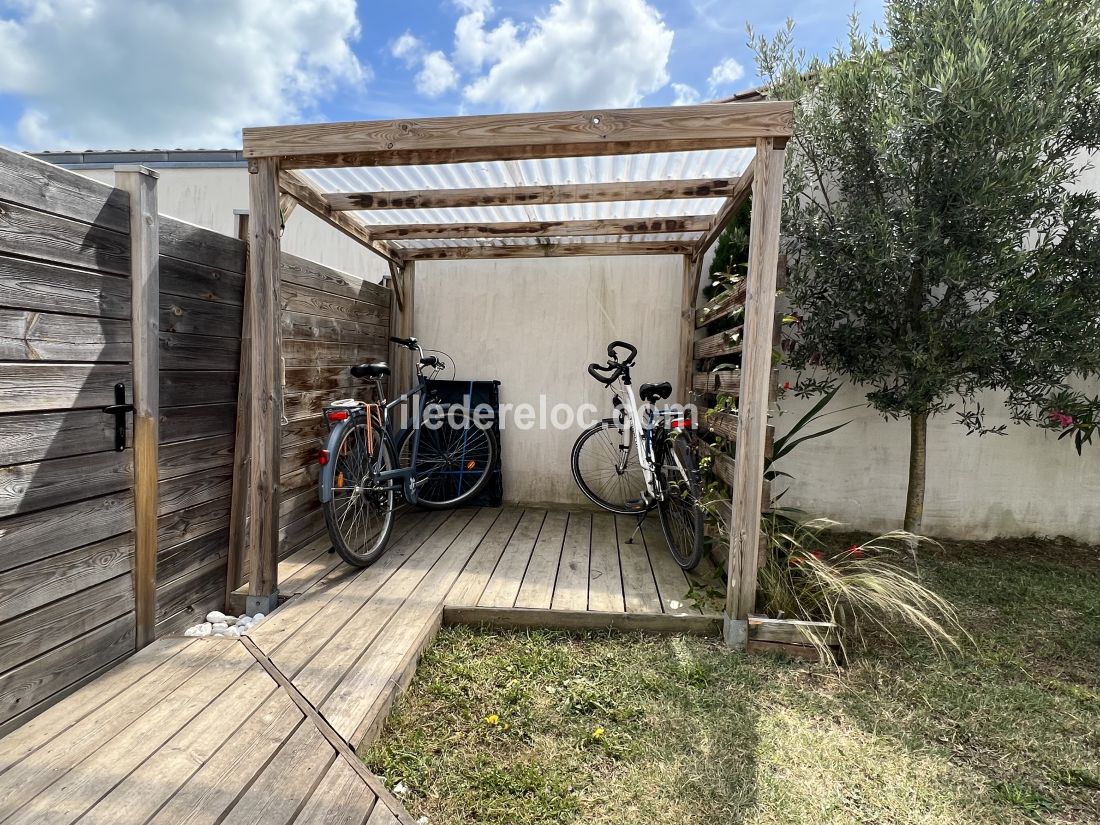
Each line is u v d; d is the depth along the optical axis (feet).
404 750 5.15
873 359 10.78
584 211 10.63
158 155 13.78
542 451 13.51
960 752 5.41
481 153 6.90
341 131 6.77
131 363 6.03
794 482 12.55
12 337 4.72
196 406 7.04
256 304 7.17
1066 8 8.95
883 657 7.11
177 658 5.99
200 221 13.82
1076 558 11.26
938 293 10.99
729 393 8.23
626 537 10.88
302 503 9.57
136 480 6.12
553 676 6.40
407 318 13.14
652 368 13.07
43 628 5.07
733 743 5.39
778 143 6.54
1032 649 7.47
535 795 4.72
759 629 7.02
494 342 13.50
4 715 4.74
